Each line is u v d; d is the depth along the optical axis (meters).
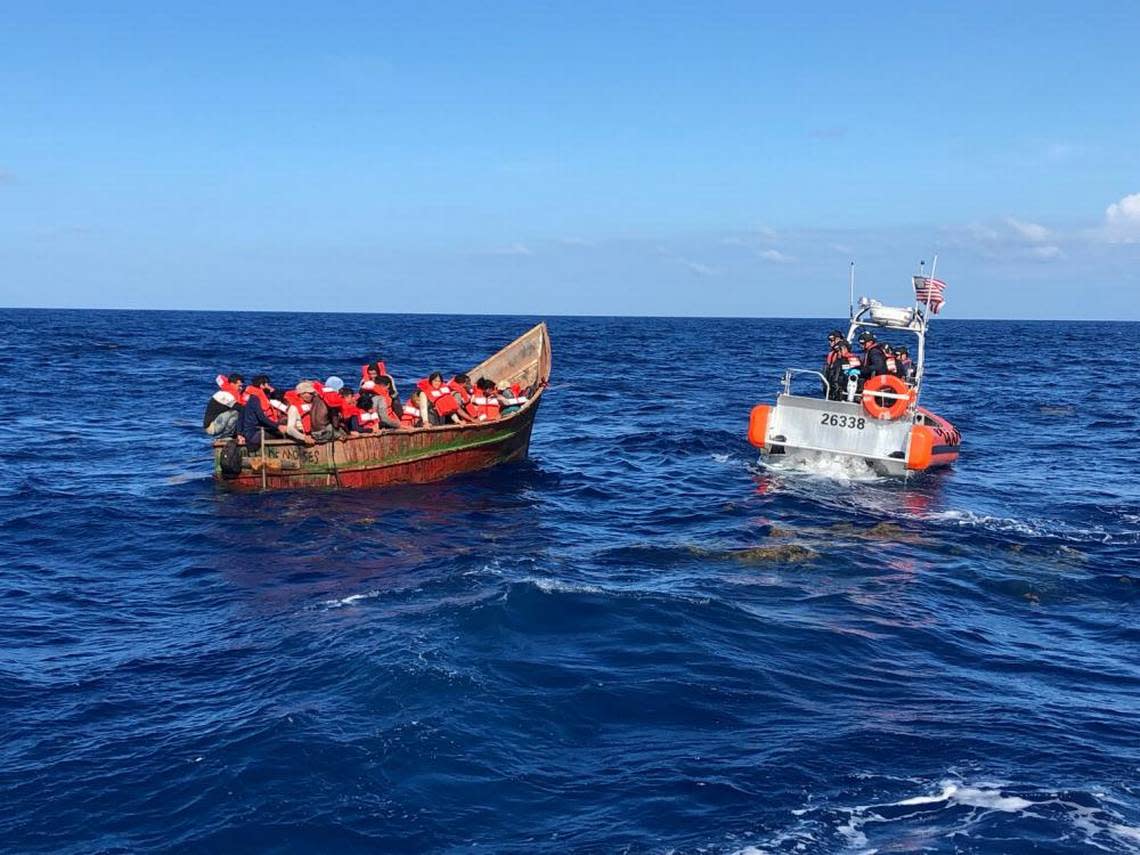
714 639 8.48
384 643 8.13
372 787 5.98
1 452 18.78
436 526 13.12
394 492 15.30
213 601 9.78
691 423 24.92
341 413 15.43
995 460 19.19
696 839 5.45
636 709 7.07
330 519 13.34
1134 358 61.50
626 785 6.02
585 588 9.63
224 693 7.37
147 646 8.46
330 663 7.80
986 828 5.56
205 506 14.10
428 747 6.41
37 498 14.59
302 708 6.98
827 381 17.41
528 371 21.05
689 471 17.73
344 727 6.68
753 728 6.82
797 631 8.80
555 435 22.58
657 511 14.35
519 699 7.15
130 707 7.15
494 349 59.53
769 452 17.02
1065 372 46.56
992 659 8.30
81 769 6.23
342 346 60.78
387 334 85.44
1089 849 5.37
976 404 30.27
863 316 17.44
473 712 6.89
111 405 27.02
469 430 16.45
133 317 155.62
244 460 14.98
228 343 62.88
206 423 15.39
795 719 6.97
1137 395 34.09
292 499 14.58
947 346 77.19
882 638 8.73
